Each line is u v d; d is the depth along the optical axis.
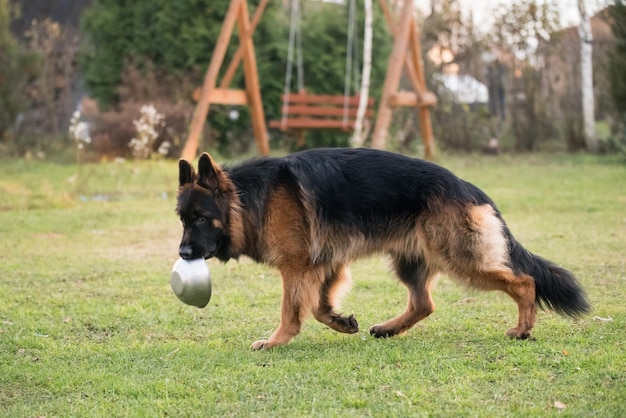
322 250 5.45
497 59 23.94
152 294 7.18
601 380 4.45
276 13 21.69
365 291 7.28
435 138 23.70
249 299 6.98
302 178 5.45
